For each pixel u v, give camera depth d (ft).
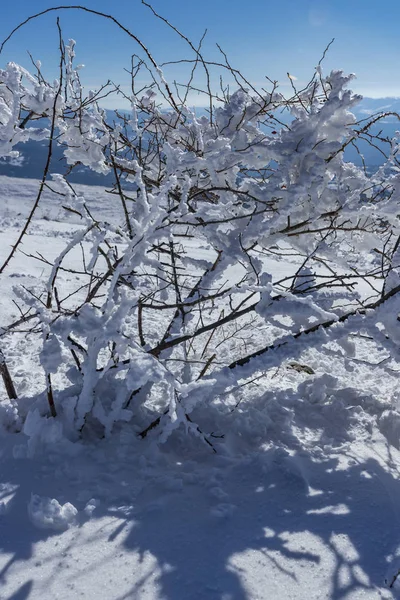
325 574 7.33
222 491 8.96
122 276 10.50
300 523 8.32
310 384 13.05
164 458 9.97
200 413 11.39
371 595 7.00
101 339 9.18
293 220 11.44
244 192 10.31
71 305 21.49
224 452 10.33
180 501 8.70
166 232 9.50
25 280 25.67
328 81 10.45
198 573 7.22
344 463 10.13
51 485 8.95
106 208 68.74
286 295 9.16
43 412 10.70
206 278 11.24
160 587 6.98
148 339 17.75
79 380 11.14
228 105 11.41
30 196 111.24
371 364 11.14
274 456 9.89
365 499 8.96
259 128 11.71
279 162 10.64
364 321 10.20
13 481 9.00
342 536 8.05
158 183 11.62
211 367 14.96
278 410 11.62
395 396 12.91
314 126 10.32
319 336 10.23
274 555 7.61
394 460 10.53
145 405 11.99
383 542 7.97
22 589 6.88
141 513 8.38
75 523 8.08
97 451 9.95
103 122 11.43
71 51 10.75
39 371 15.49
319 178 10.34
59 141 11.19
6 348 17.37
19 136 10.41
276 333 19.77
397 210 10.72
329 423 11.82
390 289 10.62
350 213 10.69
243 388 13.61
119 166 11.58
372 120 10.55
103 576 7.13
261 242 11.35
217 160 10.15
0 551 7.48
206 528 8.09
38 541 7.71
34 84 10.73
